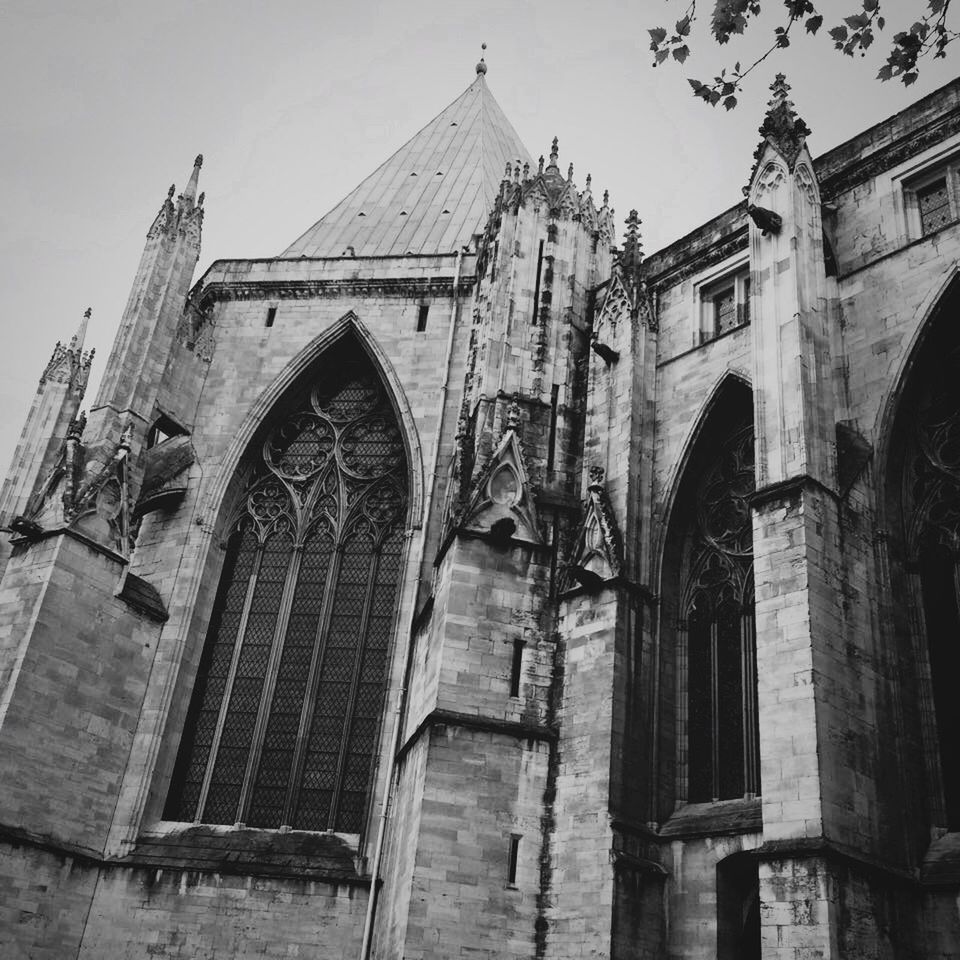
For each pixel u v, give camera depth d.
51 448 53.50
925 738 29.92
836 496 31.14
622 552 37.09
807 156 36.22
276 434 51.66
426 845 33.16
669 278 42.94
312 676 45.22
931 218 35.91
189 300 52.56
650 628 36.69
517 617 37.66
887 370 33.66
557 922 32.28
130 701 43.91
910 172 36.44
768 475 31.78
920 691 30.56
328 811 42.56
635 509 38.31
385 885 37.66
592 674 35.53
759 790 32.84
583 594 37.12
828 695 27.97
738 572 36.59
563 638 37.09
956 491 31.89
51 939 38.94
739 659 35.31
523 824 34.09
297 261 54.53
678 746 35.62
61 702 41.19
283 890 39.94
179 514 48.78
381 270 53.19
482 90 79.44
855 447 32.94
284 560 48.56
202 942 39.44
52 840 39.72
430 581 44.22
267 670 45.91
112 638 43.75
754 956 31.16
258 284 53.91
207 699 45.94
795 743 27.39
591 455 40.72
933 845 28.50
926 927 27.20
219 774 44.09
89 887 40.62
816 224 35.41
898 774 29.00
